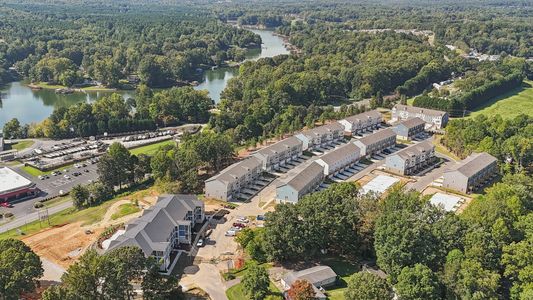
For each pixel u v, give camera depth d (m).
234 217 144.88
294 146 195.12
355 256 122.69
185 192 163.12
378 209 120.81
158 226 120.75
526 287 97.25
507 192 132.25
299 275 108.75
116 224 138.00
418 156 187.88
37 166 197.50
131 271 97.25
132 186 175.38
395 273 105.88
